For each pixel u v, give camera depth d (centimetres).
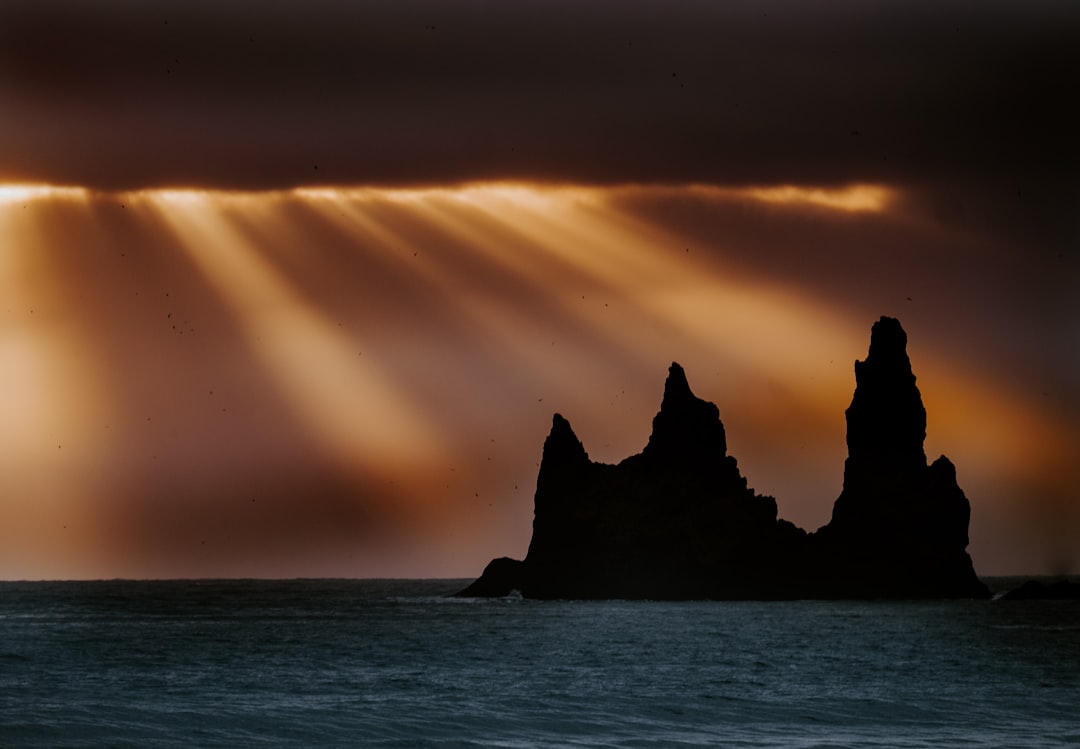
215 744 11856
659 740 12444
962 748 12131
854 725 13388
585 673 18088
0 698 14750
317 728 12575
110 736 12038
